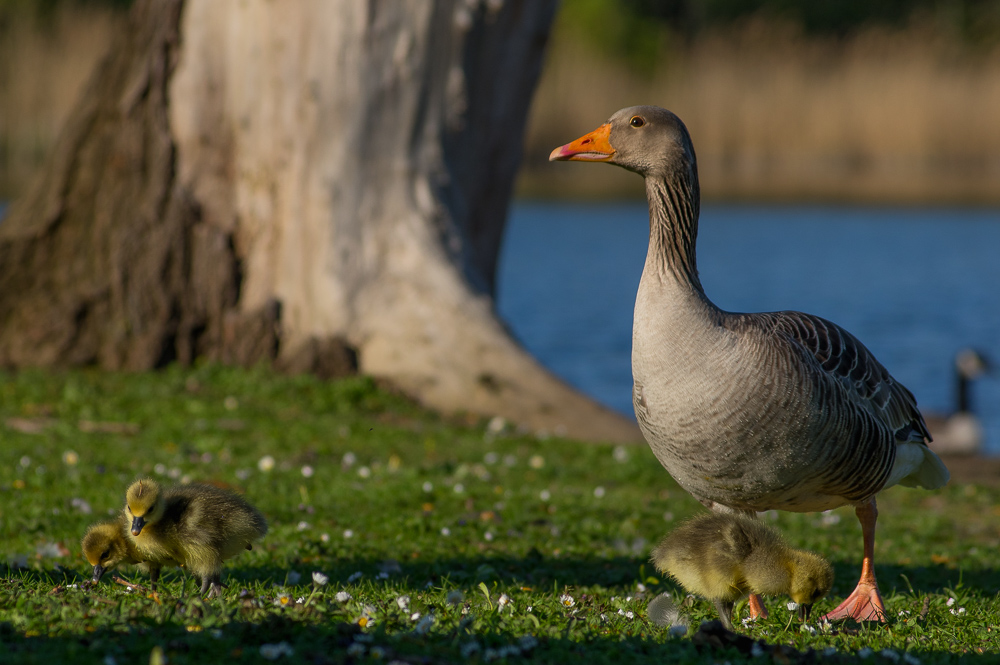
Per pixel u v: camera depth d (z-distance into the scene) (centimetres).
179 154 1917
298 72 1850
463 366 1783
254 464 1295
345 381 1762
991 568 1001
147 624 575
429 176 1884
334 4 1825
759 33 6419
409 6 1842
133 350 1838
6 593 643
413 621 616
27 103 4925
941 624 714
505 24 1933
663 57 6381
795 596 671
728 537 663
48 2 5334
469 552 958
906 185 6731
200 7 1895
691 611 727
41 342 1833
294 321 1866
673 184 759
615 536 1066
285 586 751
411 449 1464
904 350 2728
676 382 716
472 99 1931
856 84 5991
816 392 704
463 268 1880
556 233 4925
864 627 689
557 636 605
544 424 1719
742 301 3275
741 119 5962
